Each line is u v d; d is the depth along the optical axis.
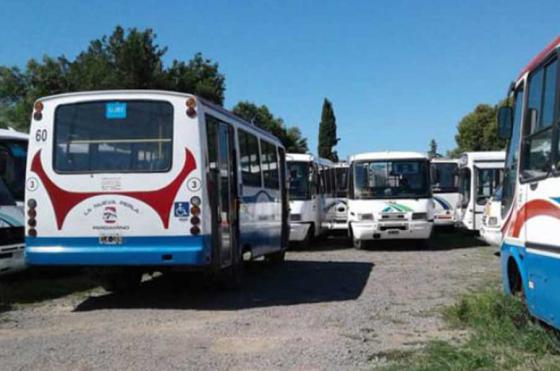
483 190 23.00
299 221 20.72
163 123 10.02
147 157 9.98
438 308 10.09
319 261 17.61
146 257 9.84
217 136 11.02
